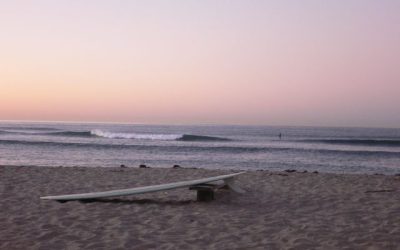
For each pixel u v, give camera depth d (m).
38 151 30.45
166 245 5.49
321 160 27.91
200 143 43.41
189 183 8.59
